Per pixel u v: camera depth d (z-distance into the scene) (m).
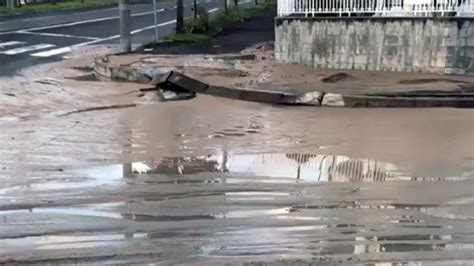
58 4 44.16
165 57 20.66
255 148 9.18
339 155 8.72
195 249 5.33
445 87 13.84
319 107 12.91
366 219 6.09
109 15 37.56
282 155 8.75
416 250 5.32
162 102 13.50
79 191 7.00
